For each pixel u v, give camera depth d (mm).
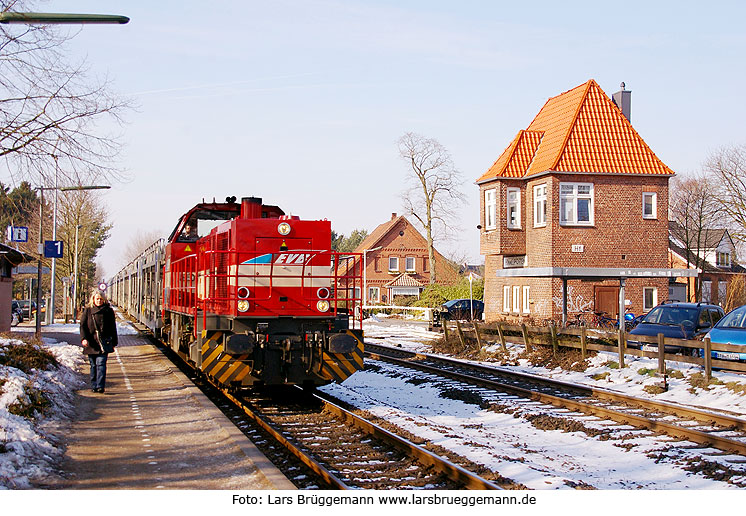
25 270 37812
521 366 19141
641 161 30641
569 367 17781
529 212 31516
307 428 10438
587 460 8828
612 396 13461
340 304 13039
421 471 8008
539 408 12336
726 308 37375
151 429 10070
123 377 15719
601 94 32156
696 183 53844
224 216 17016
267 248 12664
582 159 30078
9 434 8508
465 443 9500
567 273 21172
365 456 8742
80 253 52844
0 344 15320
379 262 71625
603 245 30016
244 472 7812
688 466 8398
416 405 12844
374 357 21406
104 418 10930
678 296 49344
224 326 12062
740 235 47688
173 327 17047
